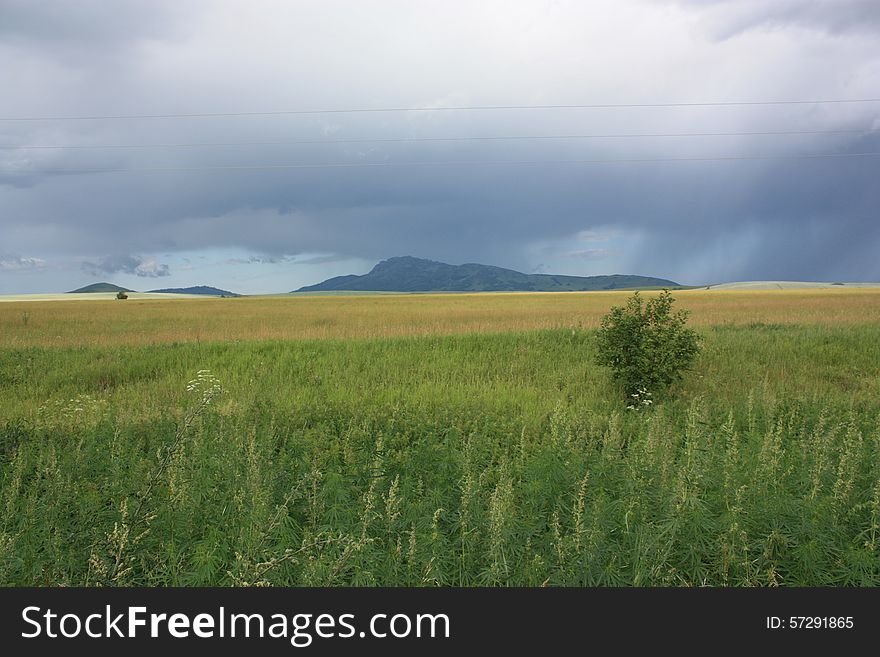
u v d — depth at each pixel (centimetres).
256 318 4778
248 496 793
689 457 850
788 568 686
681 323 1772
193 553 691
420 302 8169
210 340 3023
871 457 962
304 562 642
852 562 660
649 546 642
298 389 1770
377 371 2119
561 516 791
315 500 793
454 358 2378
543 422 1405
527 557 670
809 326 3372
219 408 1434
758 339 2786
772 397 1534
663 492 759
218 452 990
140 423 1318
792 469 921
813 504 741
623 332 1772
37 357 2509
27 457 1047
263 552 635
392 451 1087
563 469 896
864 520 775
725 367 2161
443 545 704
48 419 1320
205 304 8631
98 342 3016
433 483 948
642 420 1388
